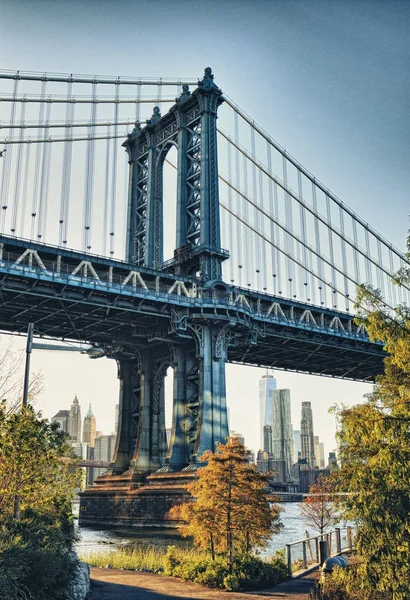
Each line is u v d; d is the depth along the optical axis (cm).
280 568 3050
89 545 5897
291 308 10225
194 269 9569
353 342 11219
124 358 10562
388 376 2292
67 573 2120
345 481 2142
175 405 9194
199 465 8269
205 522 3130
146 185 10950
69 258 8044
